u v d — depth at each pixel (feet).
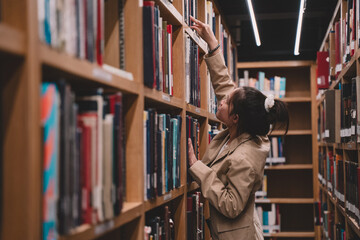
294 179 19.16
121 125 4.38
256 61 19.83
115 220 4.24
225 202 6.53
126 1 5.20
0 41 2.58
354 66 8.86
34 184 2.85
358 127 7.99
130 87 4.79
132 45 5.17
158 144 5.80
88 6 3.80
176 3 7.65
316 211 17.07
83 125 3.65
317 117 18.21
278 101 7.32
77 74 3.53
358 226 8.32
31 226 2.82
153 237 5.83
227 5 16.70
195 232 8.02
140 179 5.10
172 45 7.52
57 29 3.29
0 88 2.85
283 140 18.60
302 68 19.34
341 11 10.91
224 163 6.86
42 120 3.02
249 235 6.90
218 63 8.72
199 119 9.58
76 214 3.44
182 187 7.19
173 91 7.42
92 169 3.66
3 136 2.84
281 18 18.89
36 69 2.90
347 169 9.77
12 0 2.85
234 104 7.18
